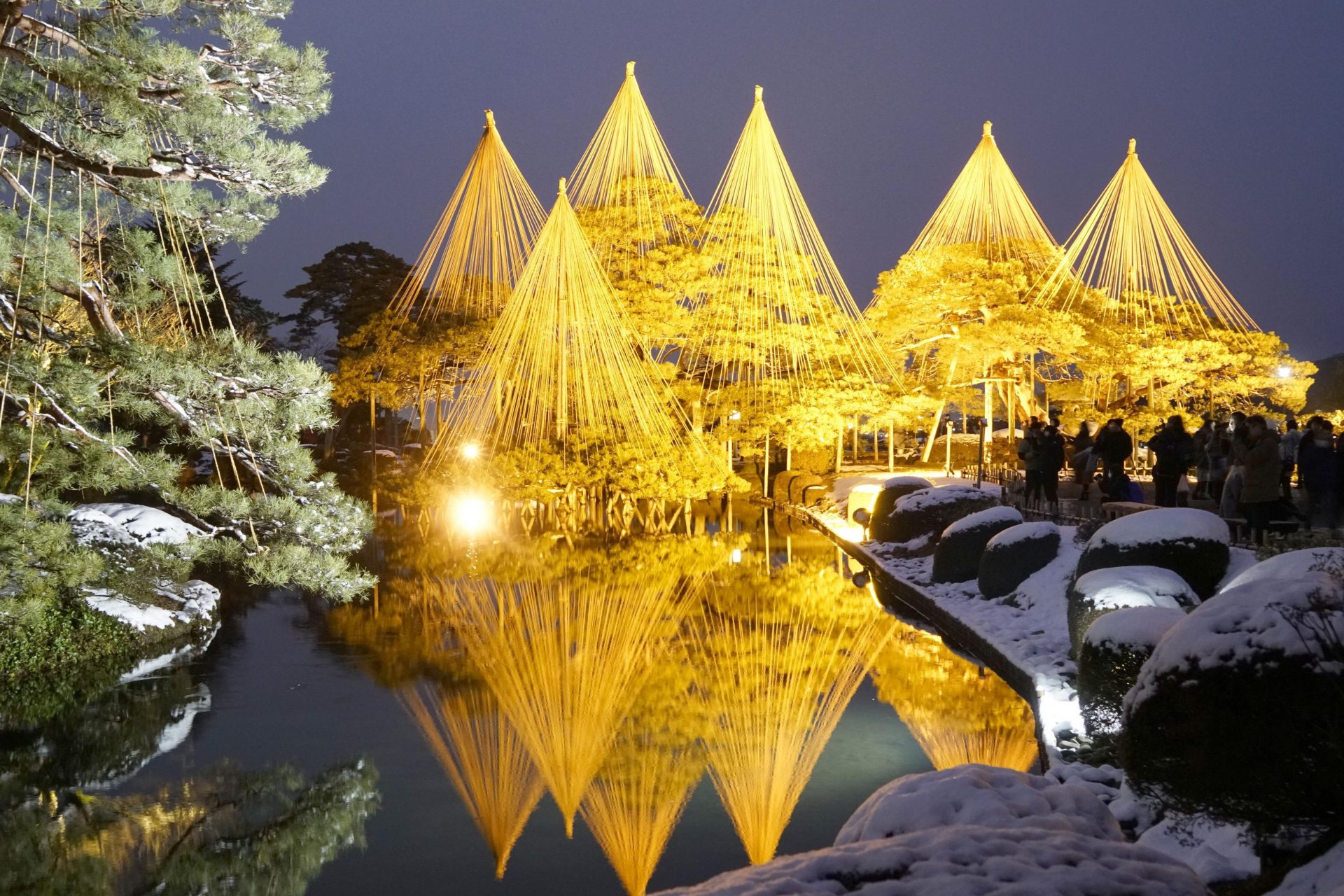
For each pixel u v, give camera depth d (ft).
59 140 45.98
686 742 41.75
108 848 31.55
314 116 44.78
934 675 51.70
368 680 51.62
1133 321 184.96
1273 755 21.93
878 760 38.91
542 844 31.65
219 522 46.75
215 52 43.19
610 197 179.22
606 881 29.01
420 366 161.38
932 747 40.19
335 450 183.73
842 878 16.03
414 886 28.91
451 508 135.74
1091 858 16.29
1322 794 21.62
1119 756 25.41
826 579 83.97
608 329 154.20
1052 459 82.48
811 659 56.13
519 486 134.51
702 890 15.93
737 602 73.97
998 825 18.37
